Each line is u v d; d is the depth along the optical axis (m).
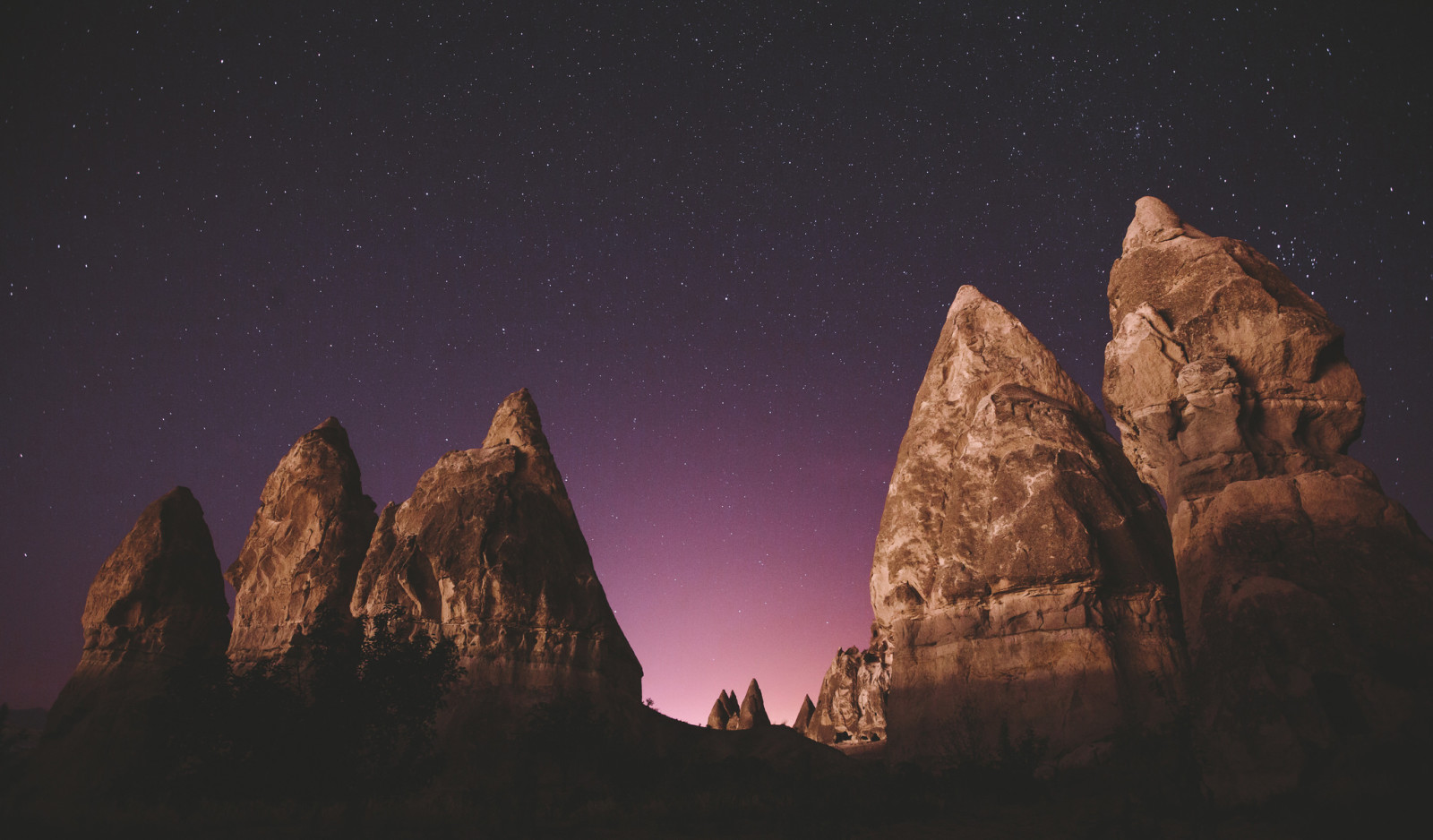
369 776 15.09
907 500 34.59
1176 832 12.62
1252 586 15.57
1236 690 14.74
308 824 14.02
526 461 40.75
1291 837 11.58
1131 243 23.55
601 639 36.72
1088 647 26.56
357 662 15.19
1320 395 19.05
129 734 39.28
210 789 14.59
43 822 12.81
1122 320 22.02
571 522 40.00
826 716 57.72
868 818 15.77
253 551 47.50
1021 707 26.77
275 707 14.86
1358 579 15.18
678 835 14.47
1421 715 13.05
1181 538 18.53
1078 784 20.17
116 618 44.50
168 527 47.66
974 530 30.39
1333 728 13.62
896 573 33.31
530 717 31.98
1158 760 14.12
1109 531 28.42
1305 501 16.48
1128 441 21.41
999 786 19.97
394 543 39.31
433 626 35.62
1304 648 14.41
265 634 44.59
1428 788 12.12
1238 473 18.31
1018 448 30.72
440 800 17.34
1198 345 20.06
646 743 34.72
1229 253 20.94
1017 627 28.11
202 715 15.28
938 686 29.42
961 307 38.94
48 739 40.16
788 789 20.23
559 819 15.62
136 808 14.95
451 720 32.22
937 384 37.34
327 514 46.72
